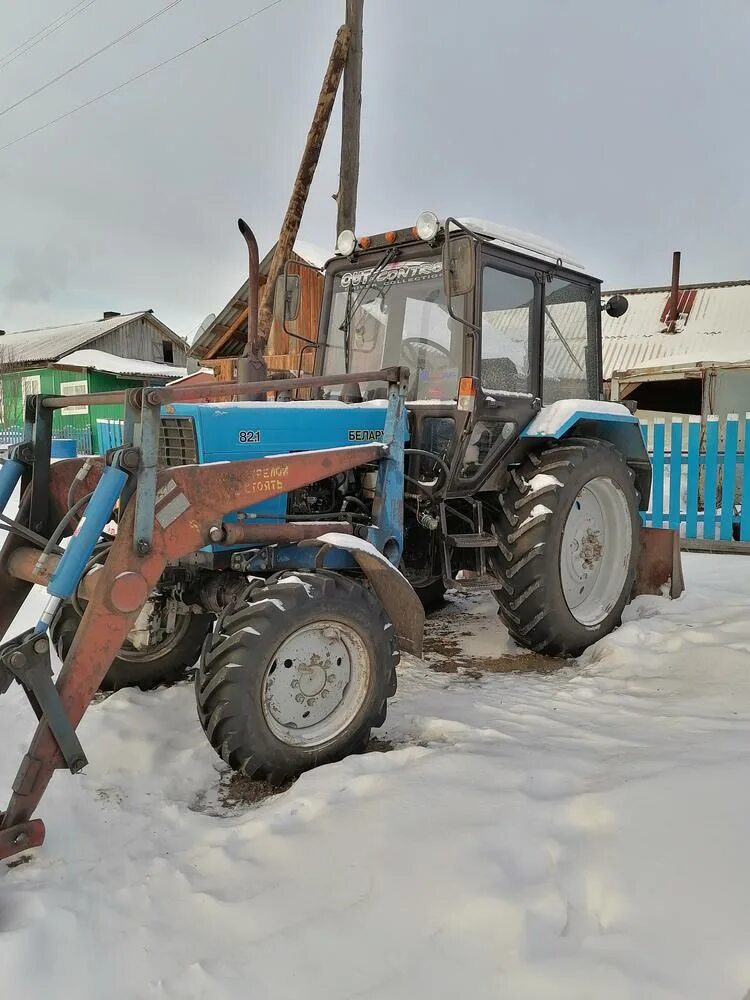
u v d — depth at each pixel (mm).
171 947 1797
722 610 4680
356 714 2873
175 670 3697
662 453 7727
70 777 2727
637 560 4676
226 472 2730
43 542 2875
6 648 2211
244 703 2596
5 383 25609
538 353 4379
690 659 3764
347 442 3598
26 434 3049
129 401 2453
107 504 2354
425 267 4098
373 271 4375
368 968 1659
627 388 11156
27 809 2199
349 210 8742
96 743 3023
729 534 7391
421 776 2484
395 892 1886
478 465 4113
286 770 2705
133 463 2414
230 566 3279
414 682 3836
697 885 1771
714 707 3119
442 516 4004
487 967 1619
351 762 2674
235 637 2609
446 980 1598
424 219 3611
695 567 6449
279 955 1723
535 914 1745
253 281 4973
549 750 2684
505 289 4145
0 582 2881
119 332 27969
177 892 2021
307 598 2715
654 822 2037
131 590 2418
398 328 4258
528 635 4141
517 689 3650
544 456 4227
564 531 4195
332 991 1604
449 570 4109
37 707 2314
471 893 1832
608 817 2102
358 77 8516
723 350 11406
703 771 2275
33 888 2053
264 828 2291
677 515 7602
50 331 31219
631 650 3967
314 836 2191
